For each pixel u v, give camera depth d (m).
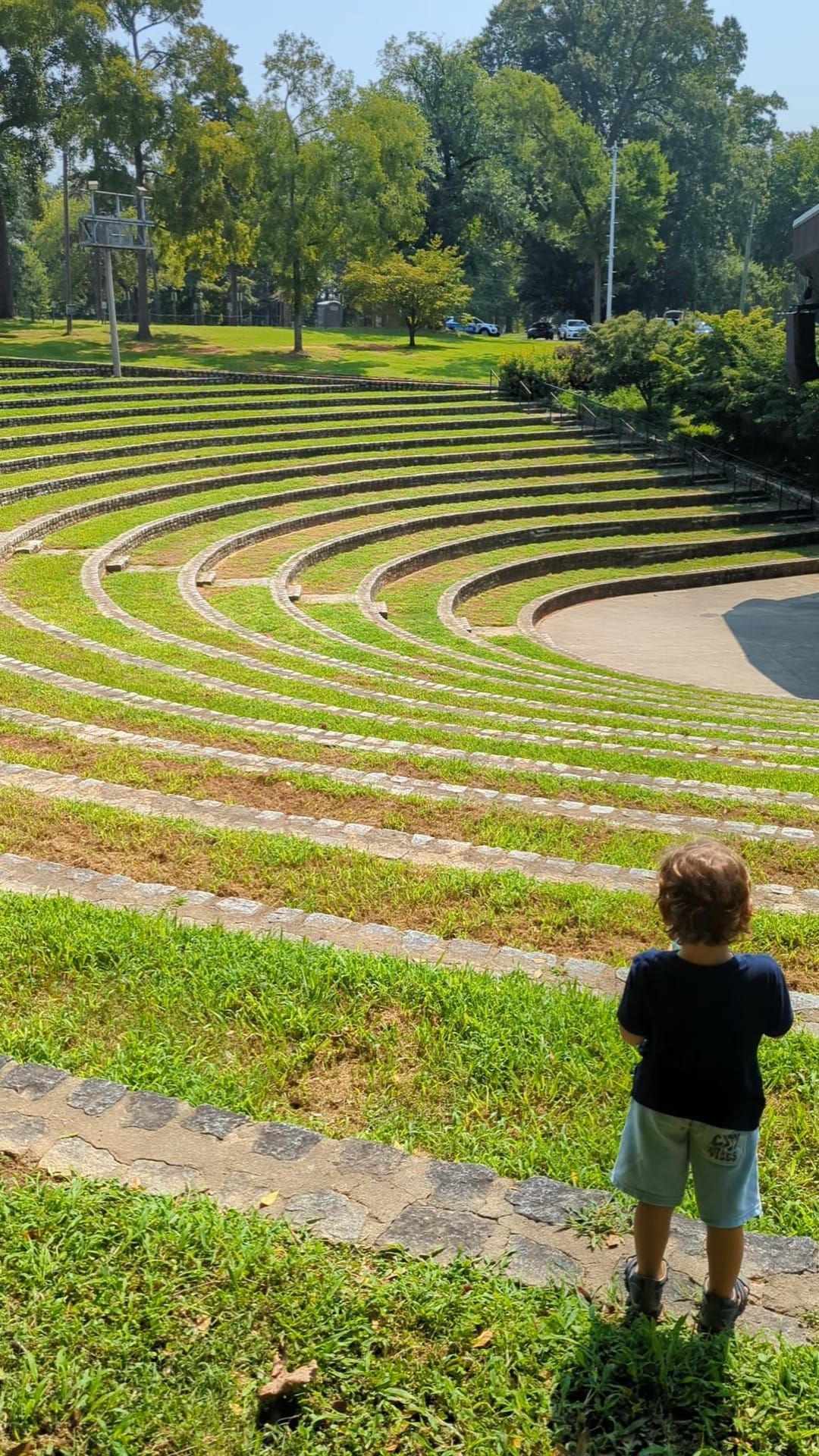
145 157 55.12
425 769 10.42
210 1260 3.40
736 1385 3.06
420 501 33.84
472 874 7.20
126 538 24.88
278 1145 4.06
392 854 7.93
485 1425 2.92
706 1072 3.18
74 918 5.98
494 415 45.19
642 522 35.25
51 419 35.66
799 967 6.16
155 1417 2.87
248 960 5.51
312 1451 2.81
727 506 38.69
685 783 10.55
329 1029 4.99
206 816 8.59
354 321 85.31
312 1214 3.68
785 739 14.12
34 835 7.80
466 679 17.02
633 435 44.00
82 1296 3.26
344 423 40.50
